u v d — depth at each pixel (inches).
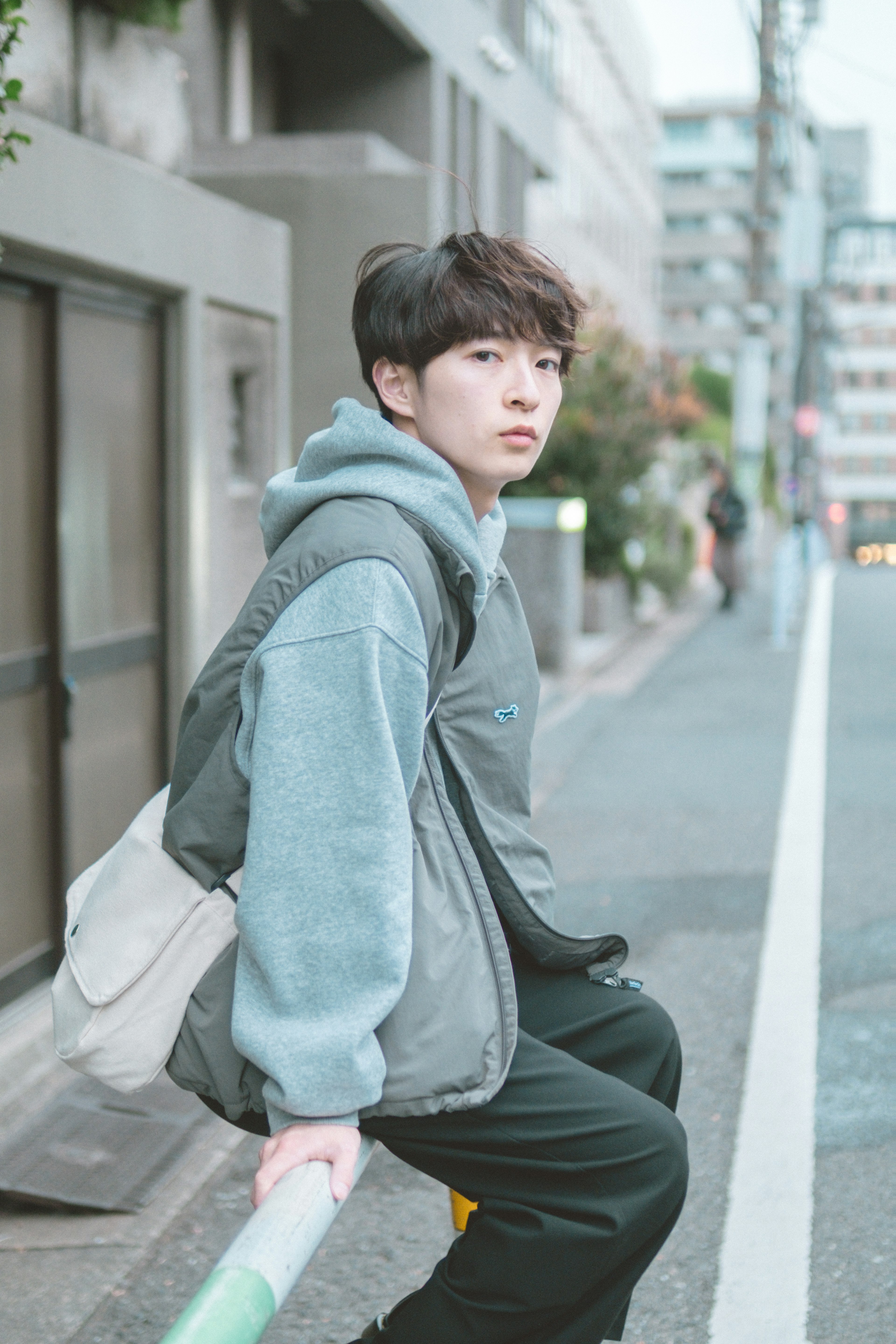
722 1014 169.5
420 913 60.7
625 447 564.7
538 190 1010.7
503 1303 61.2
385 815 55.9
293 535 61.5
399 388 64.7
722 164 2935.5
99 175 171.9
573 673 472.4
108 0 182.7
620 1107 61.6
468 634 63.6
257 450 244.7
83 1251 117.0
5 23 118.7
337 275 365.1
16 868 164.4
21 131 152.6
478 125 613.6
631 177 1616.6
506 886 66.8
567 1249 60.2
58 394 170.2
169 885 61.9
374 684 56.0
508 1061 60.8
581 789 305.3
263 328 243.6
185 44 369.1
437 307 61.7
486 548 68.3
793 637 597.0
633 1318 104.2
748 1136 135.7
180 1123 141.3
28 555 166.7
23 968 165.6
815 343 1566.2
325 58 524.1
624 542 572.1
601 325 570.6
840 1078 149.2
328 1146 54.7
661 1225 62.4
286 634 57.6
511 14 695.7
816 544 1181.1
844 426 4375.0
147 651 202.1
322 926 55.6
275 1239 49.8
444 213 372.2
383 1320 69.4
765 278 964.0
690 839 258.5
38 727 169.6
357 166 393.1
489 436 62.1
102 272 178.2
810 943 195.8
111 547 190.5
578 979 74.0
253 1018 56.4
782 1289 108.0
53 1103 144.3
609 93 1423.5
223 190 369.4
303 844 55.7
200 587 211.9
